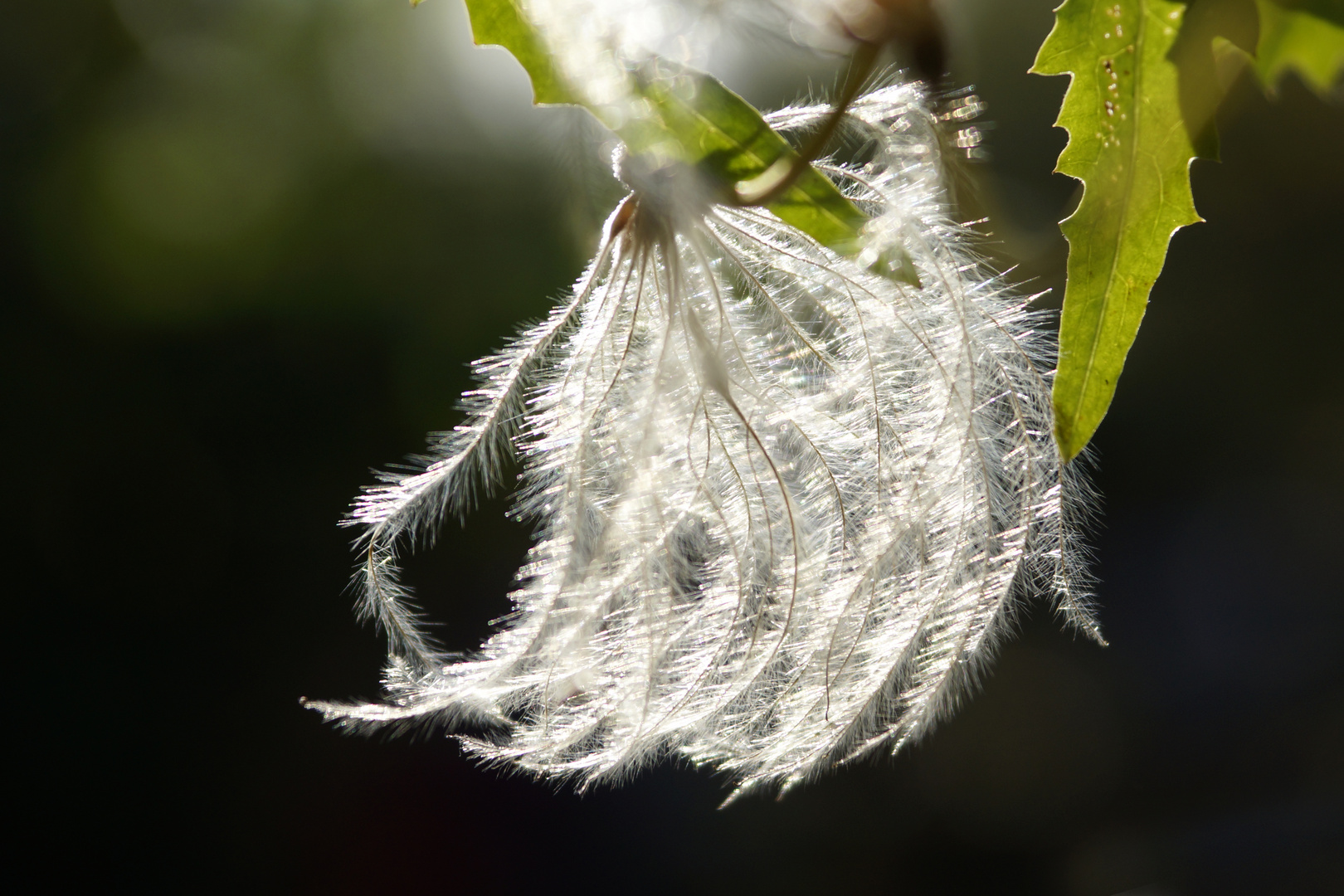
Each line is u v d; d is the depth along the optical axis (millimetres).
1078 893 1308
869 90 388
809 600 404
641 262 392
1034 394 400
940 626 403
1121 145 381
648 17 375
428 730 403
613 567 400
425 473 401
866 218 385
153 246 2016
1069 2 381
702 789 1521
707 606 404
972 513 402
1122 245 381
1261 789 1362
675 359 396
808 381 401
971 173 392
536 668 399
